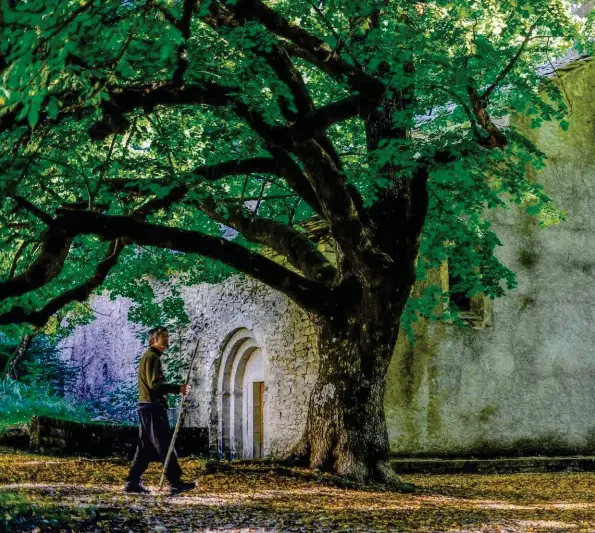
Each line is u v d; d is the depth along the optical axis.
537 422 16.53
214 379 18.52
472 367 16.08
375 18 10.80
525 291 16.91
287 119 10.02
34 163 10.05
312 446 11.63
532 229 17.22
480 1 10.98
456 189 11.91
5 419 17.89
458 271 13.30
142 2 9.01
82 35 7.15
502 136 10.45
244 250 11.43
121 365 22.34
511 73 11.52
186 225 14.05
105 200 11.56
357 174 11.05
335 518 7.45
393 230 11.25
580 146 18.12
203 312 19.20
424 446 15.33
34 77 6.05
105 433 14.98
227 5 9.71
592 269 17.78
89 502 7.68
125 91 9.43
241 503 8.27
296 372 15.83
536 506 9.51
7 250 13.37
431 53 10.48
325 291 11.58
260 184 15.30
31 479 9.73
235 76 10.23
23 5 6.33
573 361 17.19
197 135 12.99
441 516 8.02
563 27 10.89
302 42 9.82
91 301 24.05
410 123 10.84
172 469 8.56
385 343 11.32
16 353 20.70
